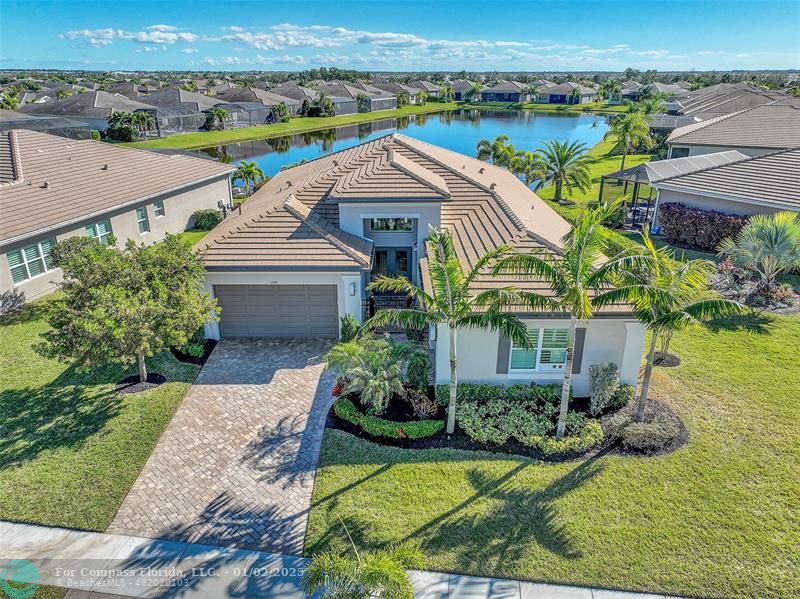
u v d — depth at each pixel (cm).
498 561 1042
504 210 2111
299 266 1820
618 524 1120
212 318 1675
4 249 2106
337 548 1077
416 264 2247
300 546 1091
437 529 1114
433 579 1009
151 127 7394
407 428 1405
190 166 3528
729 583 990
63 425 1452
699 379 1655
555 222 2362
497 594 980
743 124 4459
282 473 1296
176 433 1438
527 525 1120
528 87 15738
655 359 1738
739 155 3638
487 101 15788
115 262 1498
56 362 1770
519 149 7119
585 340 1528
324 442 1401
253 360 1831
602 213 1207
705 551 1055
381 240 2270
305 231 1969
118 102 7531
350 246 1991
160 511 1177
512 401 1538
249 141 7800
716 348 1844
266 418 1511
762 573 1008
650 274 1327
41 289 2289
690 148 4431
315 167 3072
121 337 1359
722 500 1178
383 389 1429
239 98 10175
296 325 1988
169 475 1285
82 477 1267
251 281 1881
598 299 1234
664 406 1515
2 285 2116
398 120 11356
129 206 2792
